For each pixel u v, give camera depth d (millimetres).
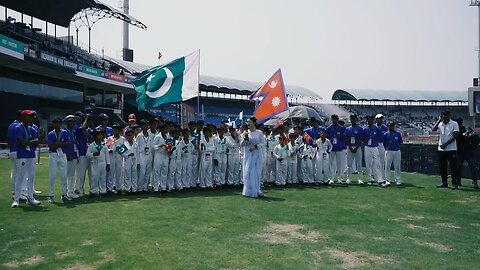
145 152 10445
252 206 8453
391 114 63844
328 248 5422
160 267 4605
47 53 27703
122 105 42969
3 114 25578
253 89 53844
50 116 31688
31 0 31031
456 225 6812
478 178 13633
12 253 5102
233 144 11859
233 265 4699
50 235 5938
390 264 4781
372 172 13438
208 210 7973
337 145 12812
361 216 7477
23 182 9031
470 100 31594
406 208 8320
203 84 47500
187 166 11094
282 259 4938
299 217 7344
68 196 9406
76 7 33656
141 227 6469
